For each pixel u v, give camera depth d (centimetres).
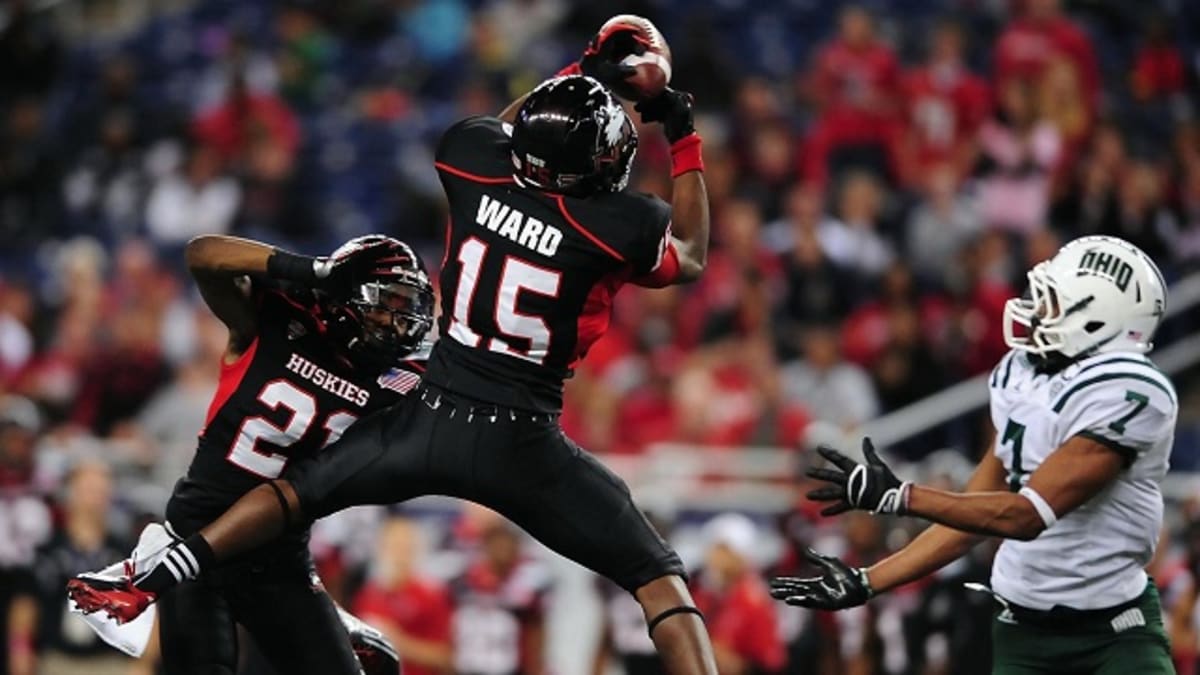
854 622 3288
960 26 5200
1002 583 2025
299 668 2173
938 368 4119
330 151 5391
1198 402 4269
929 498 1886
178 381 4250
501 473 1898
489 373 1909
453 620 3469
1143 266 1972
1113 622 1977
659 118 2038
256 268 1947
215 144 5281
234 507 1941
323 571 3528
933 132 4881
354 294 1964
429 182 5081
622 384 4175
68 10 6225
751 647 3316
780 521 3531
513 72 5378
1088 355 1970
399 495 1939
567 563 3544
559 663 3538
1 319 4638
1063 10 5441
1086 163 4609
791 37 5562
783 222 4672
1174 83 5172
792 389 4091
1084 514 1959
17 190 5406
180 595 2150
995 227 4556
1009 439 2000
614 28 2022
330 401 2039
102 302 4644
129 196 5231
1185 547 3122
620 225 1898
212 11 6062
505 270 1908
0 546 3438
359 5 5778
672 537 3588
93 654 3434
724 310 4272
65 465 3666
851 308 4372
